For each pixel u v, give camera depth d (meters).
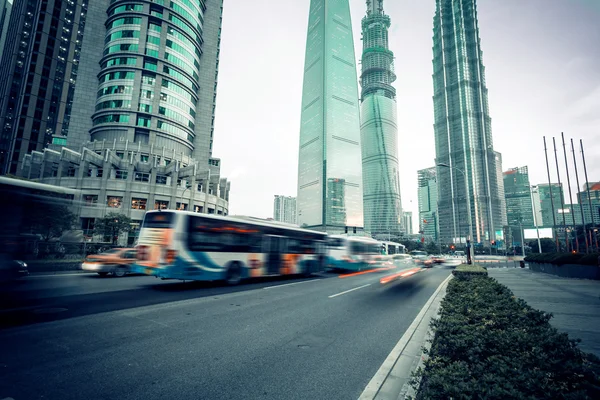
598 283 19.31
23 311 7.69
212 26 86.62
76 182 49.34
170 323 7.21
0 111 89.00
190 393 3.88
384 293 13.31
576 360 3.43
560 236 78.56
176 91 71.12
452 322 4.93
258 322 7.57
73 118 70.50
